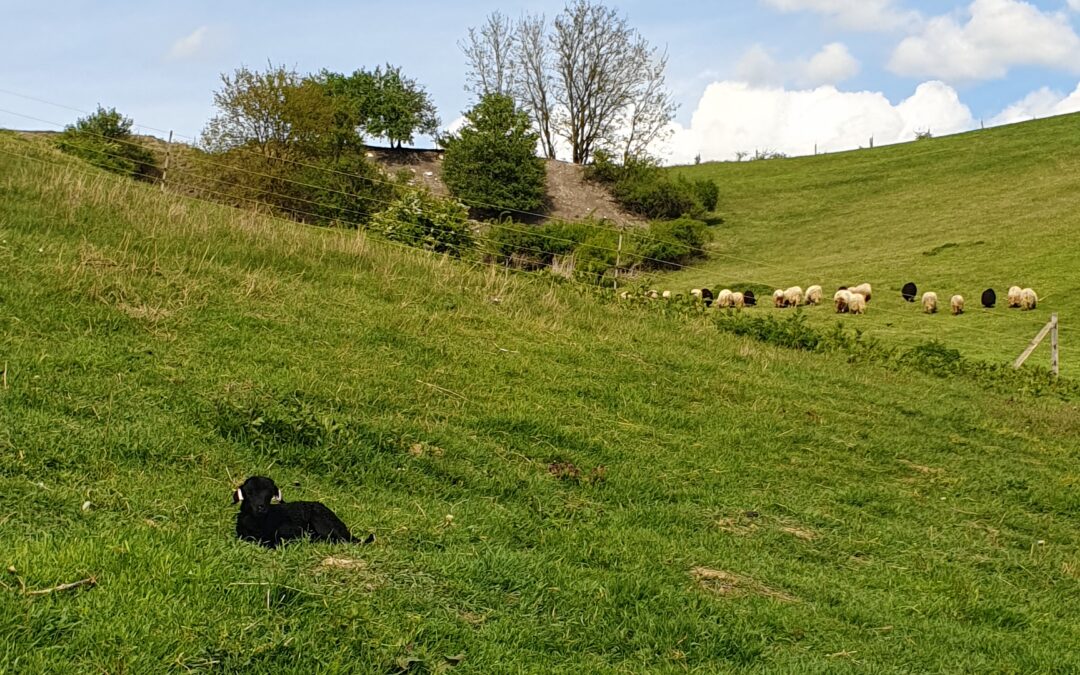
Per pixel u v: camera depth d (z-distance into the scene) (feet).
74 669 16.87
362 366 47.67
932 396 70.69
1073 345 117.08
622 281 93.71
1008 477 51.52
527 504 36.42
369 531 28.68
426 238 94.58
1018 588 36.09
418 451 38.86
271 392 40.70
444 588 24.44
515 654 21.62
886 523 41.88
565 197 244.42
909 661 26.12
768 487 44.06
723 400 57.06
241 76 165.17
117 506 26.91
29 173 66.28
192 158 142.31
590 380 54.54
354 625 20.31
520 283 75.46
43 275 48.37
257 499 25.12
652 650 23.77
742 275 178.50
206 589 20.45
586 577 27.81
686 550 33.27
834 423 56.80
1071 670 27.37
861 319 134.72
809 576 33.22
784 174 284.41
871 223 220.43
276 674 18.28
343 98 199.21
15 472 28.17
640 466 43.34
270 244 64.03
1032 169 245.04
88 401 35.63
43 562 19.88
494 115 230.07
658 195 240.32
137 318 46.32
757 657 24.56
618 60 277.85
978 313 135.64
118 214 61.87
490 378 51.19
